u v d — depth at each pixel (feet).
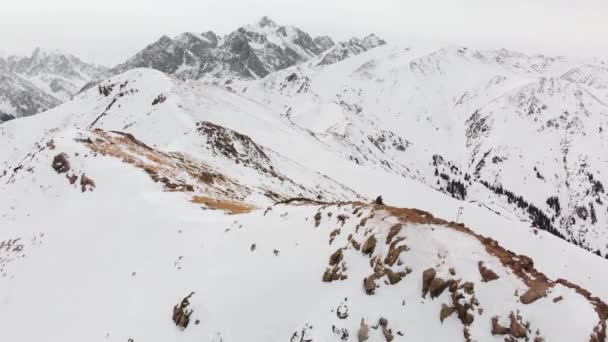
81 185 148.97
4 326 101.81
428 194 531.50
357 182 518.78
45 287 108.37
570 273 313.53
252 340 60.80
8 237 139.54
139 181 141.08
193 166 229.04
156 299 81.41
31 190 156.97
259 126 577.43
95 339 80.64
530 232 390.63
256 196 216.74
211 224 100.68
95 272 104.53
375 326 54.44
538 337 49.21
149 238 106.52
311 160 540.93
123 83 618.03
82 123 587.27
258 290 67.56
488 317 51.80
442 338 51.75
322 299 61.41
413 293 56.29
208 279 75.97
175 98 511.40
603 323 48.67
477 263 56.90
